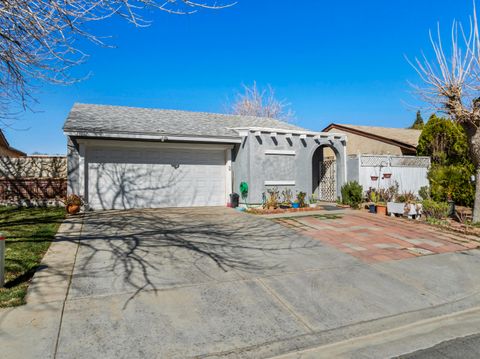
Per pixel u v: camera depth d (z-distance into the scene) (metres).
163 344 3.44
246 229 8.96
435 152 16.36
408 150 19.22
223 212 11.83
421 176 16.33
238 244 7.37
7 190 12.45
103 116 12.76
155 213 11.33
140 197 12.58
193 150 13.38
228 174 13.74
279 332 3.80
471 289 5.23
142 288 4.77
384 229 9.22
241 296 4.66
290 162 13.40
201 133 12.41
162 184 12.90
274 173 13.05
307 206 13.13
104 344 3.38
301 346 3.56
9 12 4.57
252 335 3.71
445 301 4.80
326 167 16.48
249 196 12.63
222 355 3.33
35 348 3.24
